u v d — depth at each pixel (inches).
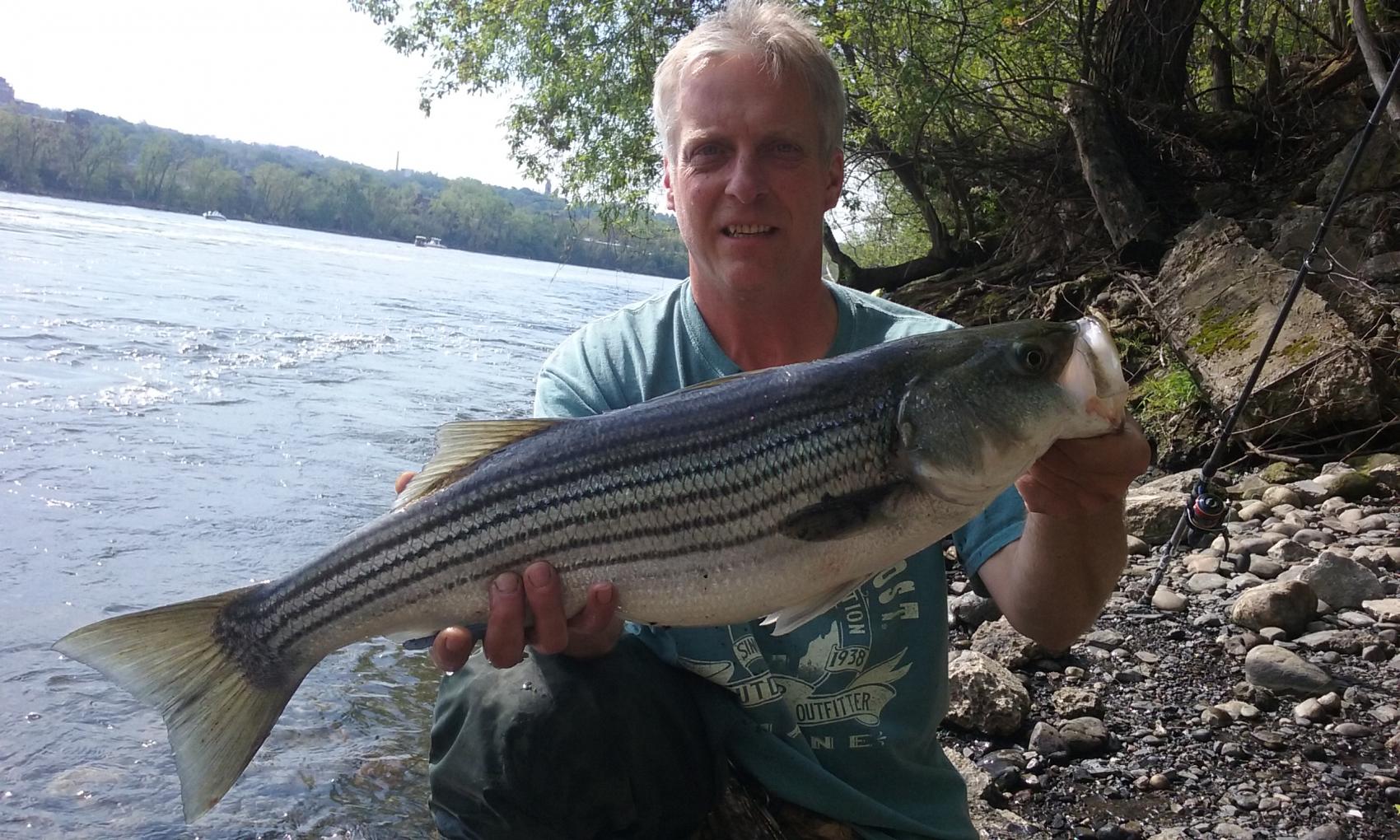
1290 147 142.1
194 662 29.9
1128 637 55.8
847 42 156.7
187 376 137.1
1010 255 163.8
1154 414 96.3
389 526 29.7
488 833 30.5
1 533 73.4
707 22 34.1
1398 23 139.2
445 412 131.3
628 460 28.6
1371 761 42.5
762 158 32.1
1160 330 107.4
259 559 73.3
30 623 60.1
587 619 28.6
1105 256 134.1
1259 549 67.0
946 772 33.2
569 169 182.2
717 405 28.7
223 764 29.8
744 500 28.3
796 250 32.7
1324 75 140.3
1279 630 54.0
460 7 183.5
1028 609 29.4
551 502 28.7
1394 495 75.0
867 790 31.9
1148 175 140.4
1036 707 48.3
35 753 47.1
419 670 58.9
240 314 207.5
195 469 94.2
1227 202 133.4
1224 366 90.3
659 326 34.6
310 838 42.4
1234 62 189.3
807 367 28.9
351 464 101.6
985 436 26.9
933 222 188.9
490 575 29.0
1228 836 38.0
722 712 31.8
